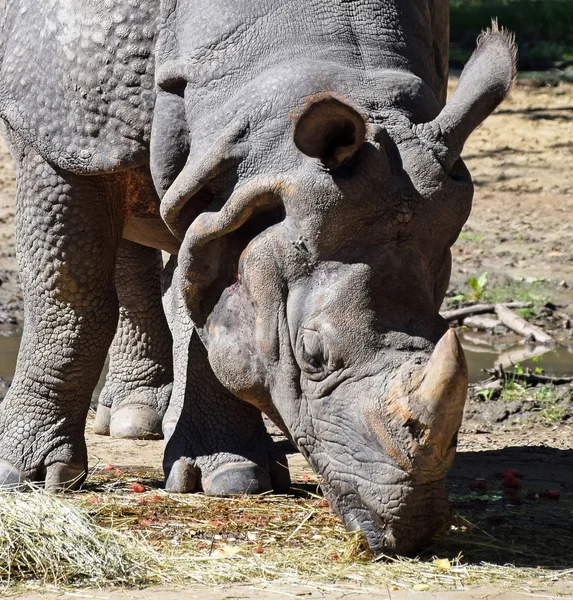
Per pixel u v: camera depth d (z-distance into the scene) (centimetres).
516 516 1134
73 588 897
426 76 1025
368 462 888
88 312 1178
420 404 854
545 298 2175
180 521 1083
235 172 946
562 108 3744
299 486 1243
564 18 4809
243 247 955
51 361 1183
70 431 1204
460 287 2247
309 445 936
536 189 2956
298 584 905
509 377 1741
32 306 1181
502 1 5191
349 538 938
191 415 1237
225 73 987
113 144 1101
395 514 888
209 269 979
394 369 878
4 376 1708
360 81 954
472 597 874
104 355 1205
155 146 1031
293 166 923
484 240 2558
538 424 1575
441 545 1008
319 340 898
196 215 984
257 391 978
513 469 1359
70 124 1114
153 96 1083
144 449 1423
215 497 1180
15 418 1200
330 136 895
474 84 945
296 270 916
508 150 3303
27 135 1134
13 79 1145
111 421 1495
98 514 1096
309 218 905
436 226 923
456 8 5084
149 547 981
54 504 1002
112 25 1089
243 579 919
